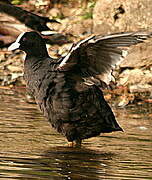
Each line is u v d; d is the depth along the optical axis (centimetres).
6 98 1644
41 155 1076
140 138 1256
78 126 1154
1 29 2080
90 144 1199
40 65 1167
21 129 1275
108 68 1090
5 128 1275
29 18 2097
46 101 1150
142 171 993
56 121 1158
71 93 1130
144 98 1706
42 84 1148
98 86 1127
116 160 1066
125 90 1758
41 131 1272
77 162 1041
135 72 1806
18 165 994
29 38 1197
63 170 979
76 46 1034
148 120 1461
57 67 1127
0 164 993
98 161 1054
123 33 982
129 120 1450
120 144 1198
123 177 951
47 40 2080
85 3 2283
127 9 1919
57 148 1145
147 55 1822
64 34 2130
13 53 2045
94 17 2011
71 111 1135
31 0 2356
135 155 1111
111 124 1170
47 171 969
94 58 1088
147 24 1880
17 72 1919
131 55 1833
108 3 1962
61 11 2288
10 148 1111
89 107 1140
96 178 939
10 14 2089
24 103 1578
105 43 1039
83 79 1131
